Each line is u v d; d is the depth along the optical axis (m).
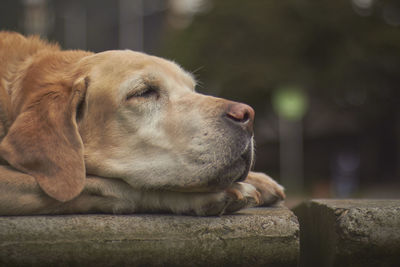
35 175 3.68
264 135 36.75
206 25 31.41
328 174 35.06
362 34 29.25
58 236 3.33
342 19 29.31
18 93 4.20
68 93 4.00
